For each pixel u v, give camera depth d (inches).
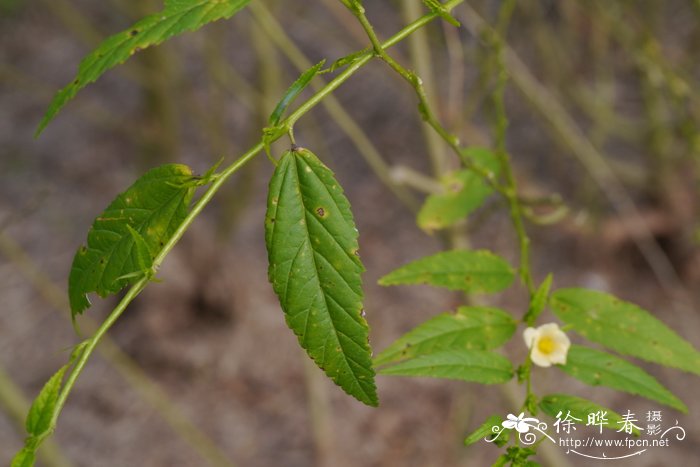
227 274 142.3
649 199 140.8
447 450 127.3
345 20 106.1
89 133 178.5
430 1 32.7
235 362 140.3
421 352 37.1
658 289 137.6
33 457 28.6
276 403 136.3
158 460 129.4
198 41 157.8
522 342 129.0
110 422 135.1
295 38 179.2
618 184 138.7
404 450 128.6
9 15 191.3
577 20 138.4
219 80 132.0
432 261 41.4
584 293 39.9
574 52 146.8
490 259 41.9
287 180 30.3
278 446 131.0
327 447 124.6
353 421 132.8
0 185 170.4
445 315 38.1
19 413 84.0
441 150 77.8
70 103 172.7
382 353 37.3
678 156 133.0
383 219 158.2
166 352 140.9
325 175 30.3
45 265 156.3
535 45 142.3
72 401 137.8
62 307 113.7
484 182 52.4
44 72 192.1
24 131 180.5
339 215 30.0
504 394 79.7
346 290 29.8
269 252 30.0
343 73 31.9
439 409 133.1
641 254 139.7
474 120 161.9
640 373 37.4
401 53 133.7
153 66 131.3
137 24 32.4
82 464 129.3
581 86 146.1
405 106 175.6
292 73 173.9
